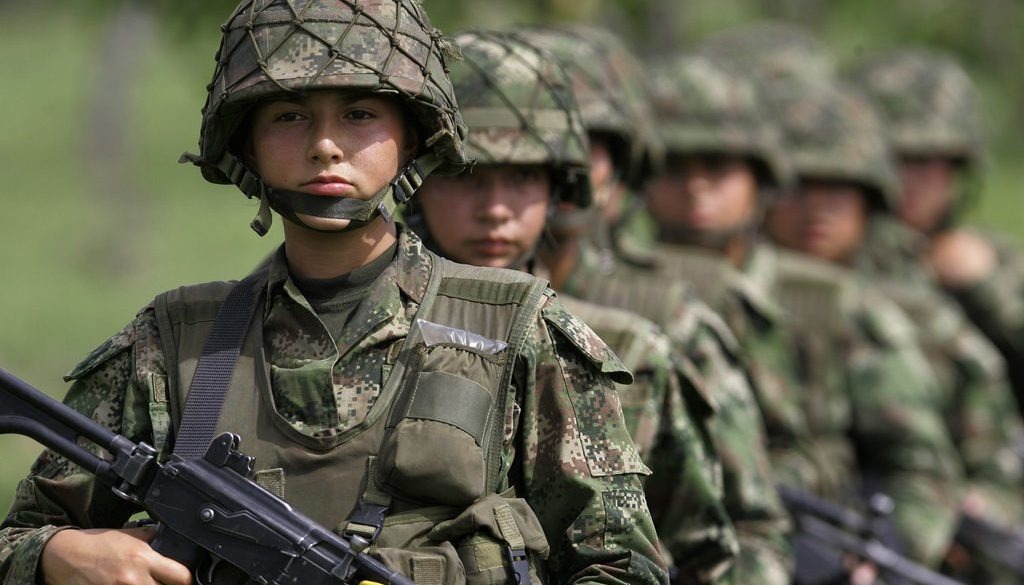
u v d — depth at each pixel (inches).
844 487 932.0
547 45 739.4
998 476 1104.2
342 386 444.5
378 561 426.6
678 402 611.2
